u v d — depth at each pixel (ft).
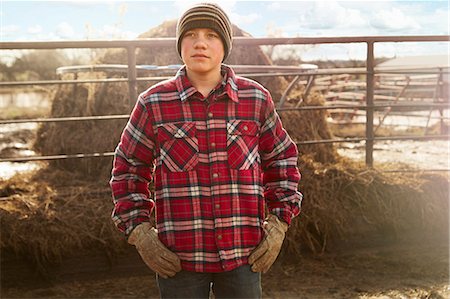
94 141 14.43
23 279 11.10
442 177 13.70
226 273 6.05
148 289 10.94
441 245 13.03
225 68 6.34
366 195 12.84
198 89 6.13
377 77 32.60
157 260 5.93
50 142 15.15
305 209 12.34
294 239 12.17
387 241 12.87
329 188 12.75
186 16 6.03
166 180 5.98
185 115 6.00
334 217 12.42
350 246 12.63
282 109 12.95
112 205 11.88
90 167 14.16
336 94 29.27
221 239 5.92
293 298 10.53
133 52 11.82
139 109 6.14
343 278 11.43
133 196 6.13
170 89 6.10
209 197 5.95
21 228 11.08
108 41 11.58
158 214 6.09
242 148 6.05
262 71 15.57
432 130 25.12
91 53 17.80
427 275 11.48
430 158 17.30
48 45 11.17
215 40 6.03
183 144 5.97
